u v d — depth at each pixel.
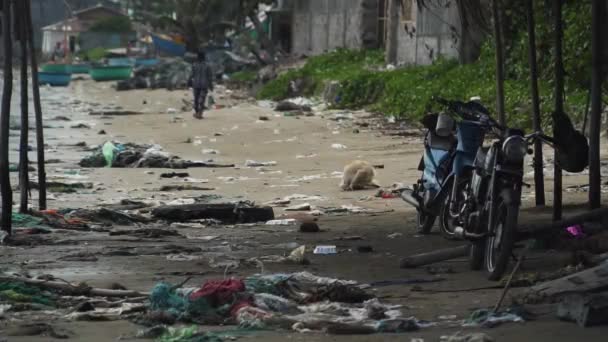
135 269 15.63
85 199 26.69
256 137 44.44
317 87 63.84
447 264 15.66
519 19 43.09
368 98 55.59
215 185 29.73
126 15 166.50
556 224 15.16
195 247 18.02
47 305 12.75
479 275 14.52
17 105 68.06
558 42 17.75
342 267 15.55
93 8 174.00
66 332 10.98
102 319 11.79
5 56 18.78
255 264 15.92
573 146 15.38
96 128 51.00
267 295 12.16
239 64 96.12
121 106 68.88
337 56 69.94
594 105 17.09
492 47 47.00
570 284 12.12
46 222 21.20
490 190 14.36
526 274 14.04
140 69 93.19
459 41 50.91
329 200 26.11
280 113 55.75
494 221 14.33
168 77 90.31
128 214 22.80
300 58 83.62
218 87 84.56
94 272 15.36
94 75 109.00
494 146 14.34
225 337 10.65
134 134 47.62
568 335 10.45
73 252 17.62
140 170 33.66
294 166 34.22
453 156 18.08
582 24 36.62
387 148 38.00
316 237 19.41
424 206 18.84
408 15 59.97
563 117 15.41
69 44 169.62
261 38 90.00
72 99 77.88
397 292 13.36
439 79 49.31
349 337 10.62
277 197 26.95
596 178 17.09
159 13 114.19
